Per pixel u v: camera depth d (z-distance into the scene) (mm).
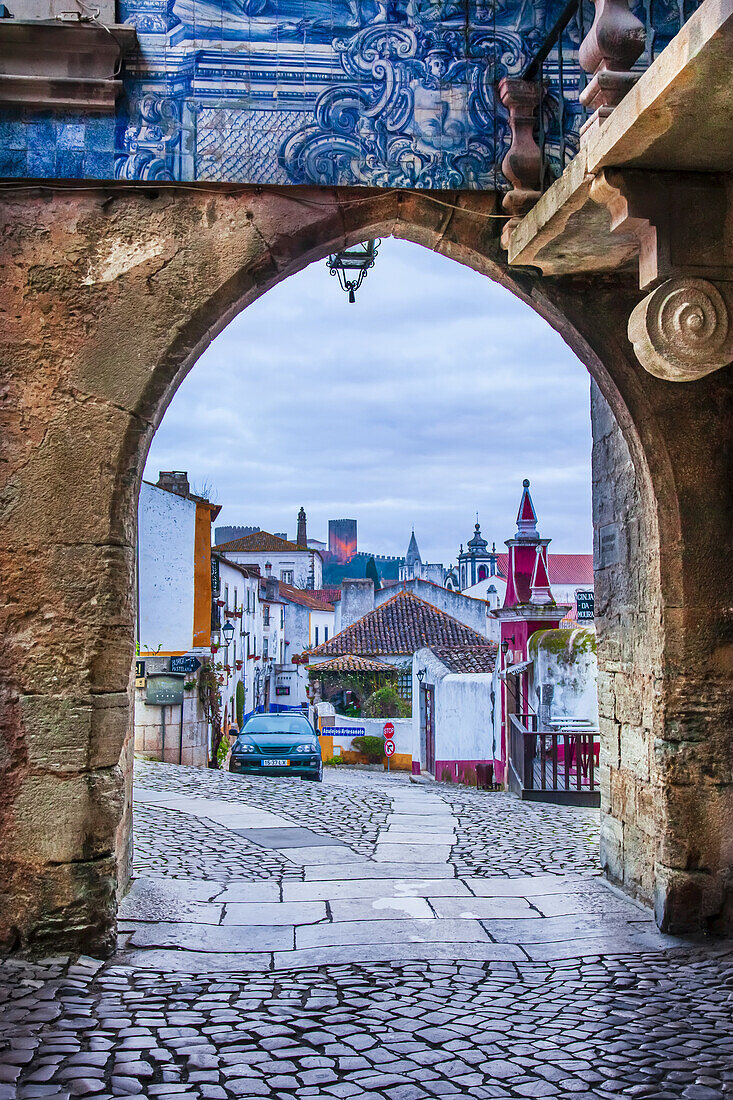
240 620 34375
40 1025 4074
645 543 6020
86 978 4699
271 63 5516
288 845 8469
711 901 5512
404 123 5609
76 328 5289
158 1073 3682
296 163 5484
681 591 5637
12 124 5316
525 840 8828
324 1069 3752
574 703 13953
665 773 5590
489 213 5711
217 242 5410
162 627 23047
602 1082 3646
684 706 5605
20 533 5160
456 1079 3678
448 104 5656
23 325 5262
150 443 5492
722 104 4055
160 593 23141
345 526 120438
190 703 20531
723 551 5691
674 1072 3725
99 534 5207
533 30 5758
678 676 5613
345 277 8461
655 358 4785
